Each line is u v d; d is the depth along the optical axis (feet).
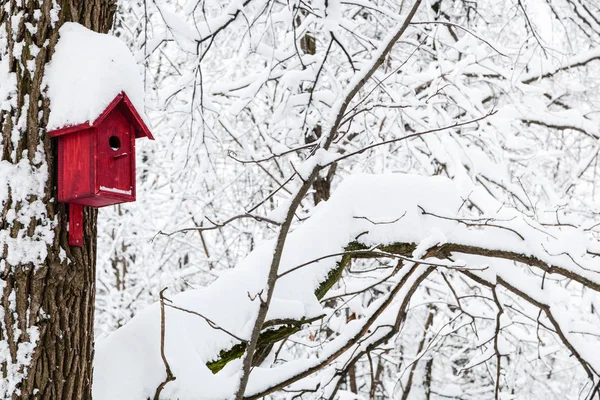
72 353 7.94
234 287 10.07
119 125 8.70
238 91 20.04
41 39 8.31
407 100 17.02
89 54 8.31
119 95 8.32
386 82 18.37
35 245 7.88
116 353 8.87
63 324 7.91
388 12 15.52
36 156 8.10
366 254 11.15
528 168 20.06
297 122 18.42
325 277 10.69
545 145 22.29
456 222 11.61
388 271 15.30
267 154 22.33
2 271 7.70
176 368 8.77
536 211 15.67
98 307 27.35
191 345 9.09
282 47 18.17
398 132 19.44
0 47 8.27
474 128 20.27
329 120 8.74
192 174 22.57
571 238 11.85
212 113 18.98
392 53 19.40
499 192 18.35
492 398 28.94
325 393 13.23
